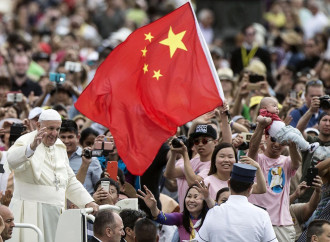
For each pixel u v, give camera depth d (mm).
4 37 69562
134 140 33000
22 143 31031
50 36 67500
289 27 70500
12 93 40875
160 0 74500
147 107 33188
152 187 35906
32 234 30953
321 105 35875
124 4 74000
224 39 67438
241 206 28688
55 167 31453
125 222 30938
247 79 42250
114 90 33281
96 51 61750
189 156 36719
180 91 33344
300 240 32906
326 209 33969
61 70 48688
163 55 33562
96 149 33531
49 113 30953
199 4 69250
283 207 33938
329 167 34219
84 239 28781
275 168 34062
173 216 32469
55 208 31250
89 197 31844
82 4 76438
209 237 28797
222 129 34438
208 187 31891
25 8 75688
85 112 33312
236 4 67625
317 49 59781
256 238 28531
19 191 31234
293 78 50469
